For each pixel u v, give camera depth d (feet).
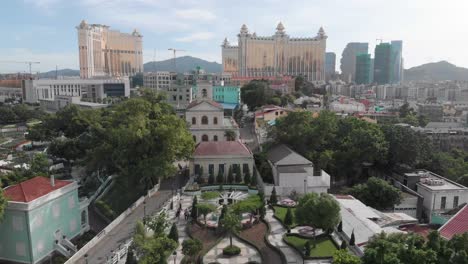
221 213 184.44
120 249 163.94
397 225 191.83
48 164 290.97
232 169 257.14
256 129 413.59
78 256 158.40
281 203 213.66
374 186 232.94
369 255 115.24
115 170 264.93
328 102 638.12
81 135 345.10
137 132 222.28
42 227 172.24
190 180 252.42
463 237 113.80
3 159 355.77
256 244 165.99
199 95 400.67
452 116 647.56
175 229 163.02
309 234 173.27
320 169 265.54
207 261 151.33
